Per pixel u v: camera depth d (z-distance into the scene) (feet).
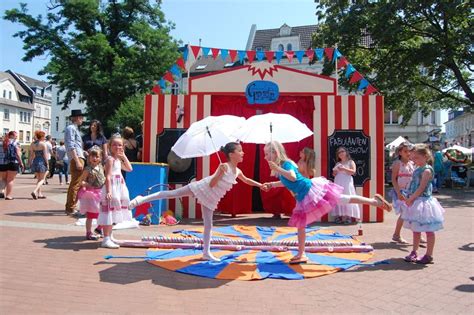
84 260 17.70
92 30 109.91
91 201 21.54
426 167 18.31
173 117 31.63
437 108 95.20
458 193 57.16
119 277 15.44
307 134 20.70
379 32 70.90
